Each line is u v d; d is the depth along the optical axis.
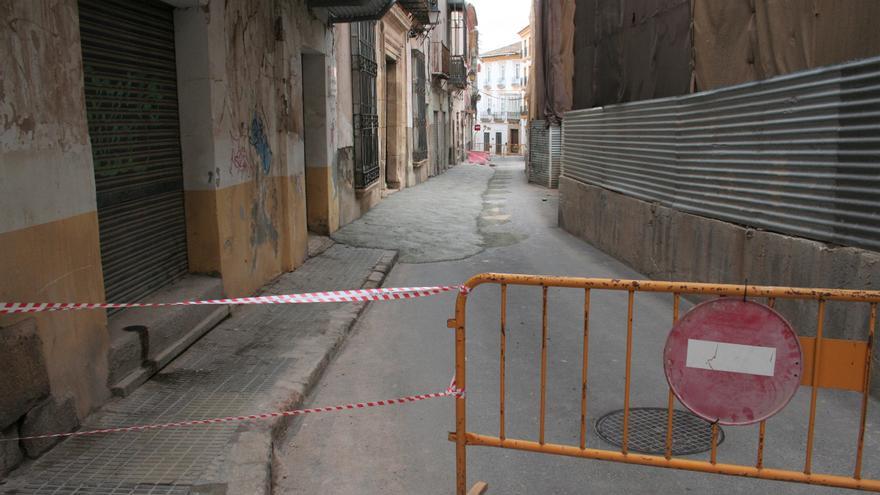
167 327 5.11
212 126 6.08
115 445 3.72
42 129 3.67
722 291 2.98
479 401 4.72
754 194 5.97
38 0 3.67
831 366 2.93
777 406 2.98
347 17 10.85
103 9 4.85
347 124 12.82
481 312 7.04
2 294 3.34
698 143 7.05
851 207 4.71
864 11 4.51
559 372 5.27
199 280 6.14
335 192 11.81
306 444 4.13
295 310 6.65
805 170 5.23
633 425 4.29
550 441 4.07
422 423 4.40
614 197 9.84
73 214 3.96
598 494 3.51
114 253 4.99
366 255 9.75
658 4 8.16
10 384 3.32
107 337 4.30
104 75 4.85
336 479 3.73
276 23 8.06
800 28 5.24
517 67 84.56
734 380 3.01
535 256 10.16
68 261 3.90
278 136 8.20
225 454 3.61
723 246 6.49
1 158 3.34
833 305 4.89
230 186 6.53
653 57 8.36
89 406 4.08
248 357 5.27
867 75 4.49
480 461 3.88
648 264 8.50
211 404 4.31
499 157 67.56
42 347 3.58
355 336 6.28
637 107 8.90
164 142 5.80
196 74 6.00
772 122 5.65
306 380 4.86
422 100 24.28
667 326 6.44
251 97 7.18
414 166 22.45
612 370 5.29
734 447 3.96
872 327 2.87
